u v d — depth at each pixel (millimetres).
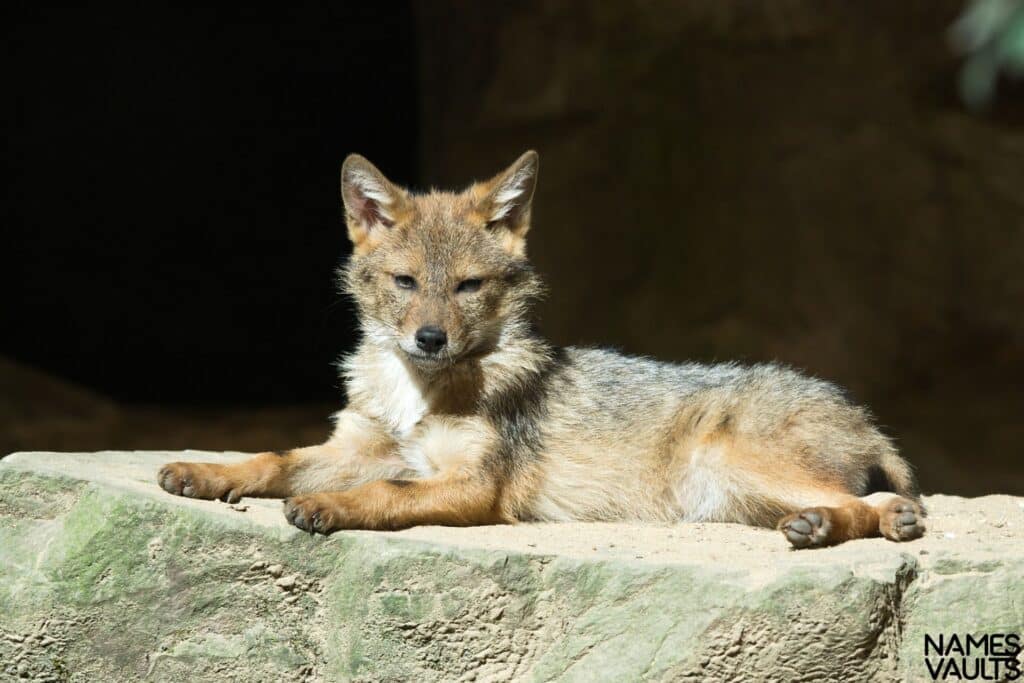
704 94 19000
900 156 18938
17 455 6941
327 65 25656
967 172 18891
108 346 24922
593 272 18781
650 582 5332
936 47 19281
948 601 5348
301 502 5664
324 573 5656
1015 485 15414
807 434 6547
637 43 19000
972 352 18688
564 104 18938
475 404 6477
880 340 18531
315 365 24703
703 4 18969
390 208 6766
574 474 6660
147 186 25891
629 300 18797
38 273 25078
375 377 6738
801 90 19016
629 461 6738
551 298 18625
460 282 6562
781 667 5125
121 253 25641
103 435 16812
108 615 5770
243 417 19094
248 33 25812
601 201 18953
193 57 25984
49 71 25438
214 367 24453
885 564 5301
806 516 5688
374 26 25250
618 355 7285
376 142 25594
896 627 5273
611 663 5316
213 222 26000
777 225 18797
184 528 5699
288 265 25875
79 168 25578
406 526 6004
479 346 6645
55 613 5816
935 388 18422
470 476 6227
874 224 18828
